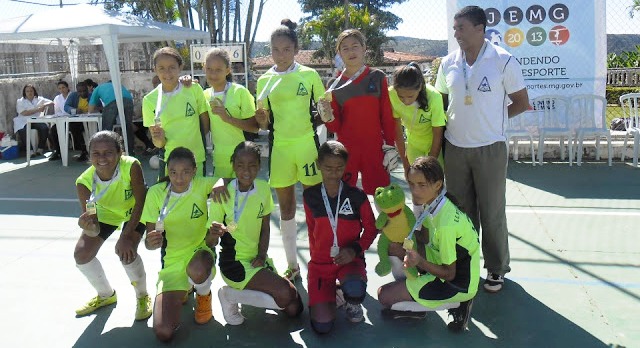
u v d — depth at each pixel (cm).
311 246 346
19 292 396
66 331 341
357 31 372
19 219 575
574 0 788
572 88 809
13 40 836
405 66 356
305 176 391
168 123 391
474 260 321
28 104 1002
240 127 387
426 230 329
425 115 372
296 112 381
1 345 324
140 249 475
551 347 308
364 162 386
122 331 340
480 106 358
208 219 348
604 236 484
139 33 867
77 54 1252
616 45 2158
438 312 354
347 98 375
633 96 789
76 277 422
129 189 362
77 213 596
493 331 328
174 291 332
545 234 495
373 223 340
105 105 868
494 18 811
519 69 362
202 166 408
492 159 362
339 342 321
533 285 389
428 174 310
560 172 737
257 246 349
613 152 798
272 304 335
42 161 927
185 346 322
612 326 329
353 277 331
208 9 1664
